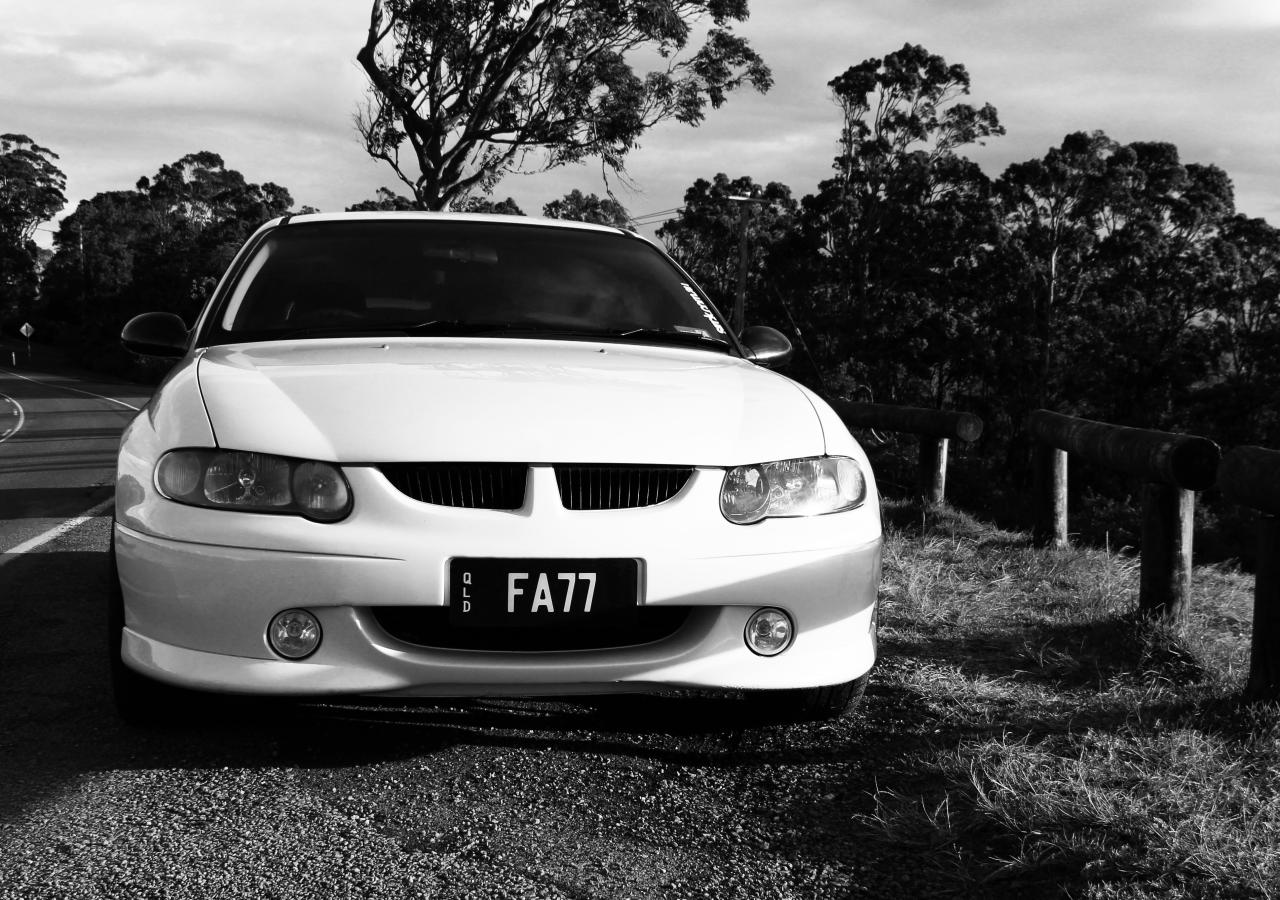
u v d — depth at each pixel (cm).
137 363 5675
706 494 232
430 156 1864
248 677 220
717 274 5694
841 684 253
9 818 207
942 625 377
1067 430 467
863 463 261
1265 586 263
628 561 224
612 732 259
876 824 210
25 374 5931
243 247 345
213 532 220
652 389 257
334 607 220
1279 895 175
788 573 234
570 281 331
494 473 226
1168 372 4603
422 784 226
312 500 221
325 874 186
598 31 1902
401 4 1784
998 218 4703
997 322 4700
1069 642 350
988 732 259
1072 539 655
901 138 4653
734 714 272
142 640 228
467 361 265
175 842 197
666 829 208
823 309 4828
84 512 654
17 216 10600
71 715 264
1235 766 225
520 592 221
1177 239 4938
